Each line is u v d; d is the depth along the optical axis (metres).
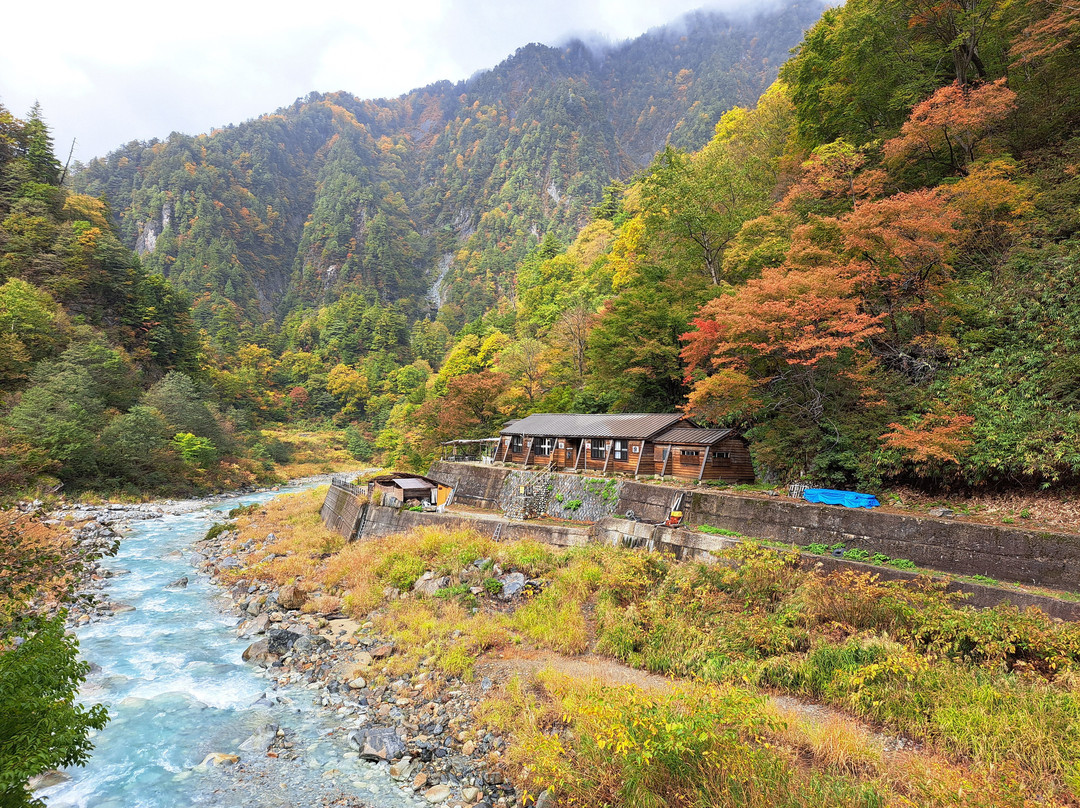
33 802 6.24
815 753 9.35
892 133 27.48
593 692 10.22
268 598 21.34
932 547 15.35
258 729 12.98
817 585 14.38
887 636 12.28
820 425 21.45
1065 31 23.14
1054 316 18.33
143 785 10.90
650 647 14.27
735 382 21.66
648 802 8.17
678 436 26.42
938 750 9.33
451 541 23.27
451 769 10.99
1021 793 7.36
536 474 30.45
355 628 18.33
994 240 21.91
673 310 30.30
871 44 28.27
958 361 19.73
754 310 20.75
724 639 13.82
